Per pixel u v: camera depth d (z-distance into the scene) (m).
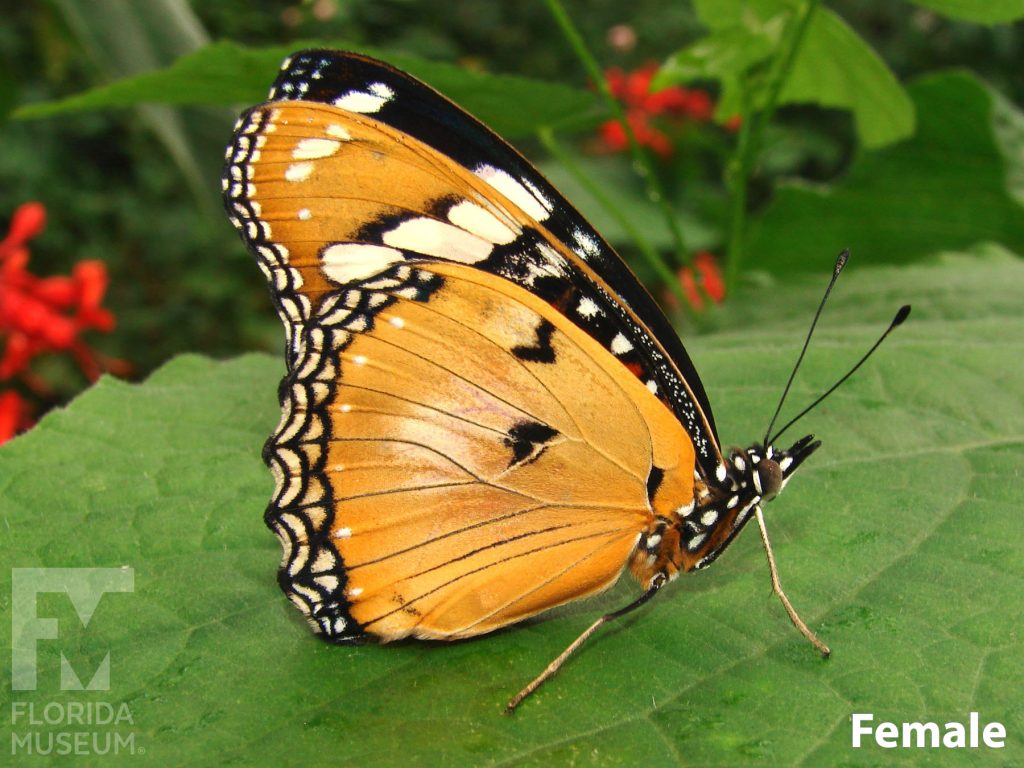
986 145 0.20
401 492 0.11
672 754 0.10
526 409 0.11
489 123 0.16
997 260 0.19
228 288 0.54
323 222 0.11
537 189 0.11
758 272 0.20
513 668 0.11
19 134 0.57
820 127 0.52
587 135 0.45
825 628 0.11
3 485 0.13
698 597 0.12
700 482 0.11
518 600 0.11
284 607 0.11
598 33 0.70
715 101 0.37
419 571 0.11
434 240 0.11
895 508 0.12
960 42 0.57
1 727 0.10
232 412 0.14
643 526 0.11
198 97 0.15
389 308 0.11
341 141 0.11
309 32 0.62
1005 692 0.10
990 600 0.11
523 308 0.11
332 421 0.11
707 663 0.11
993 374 0.14
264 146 0.11
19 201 0.56
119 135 0.59
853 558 0.12
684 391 0.11
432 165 0.11
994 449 0.13
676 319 0.24
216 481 0.13
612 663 0.11
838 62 0.17
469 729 0.10
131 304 0.55
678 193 0.35
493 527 0.11
